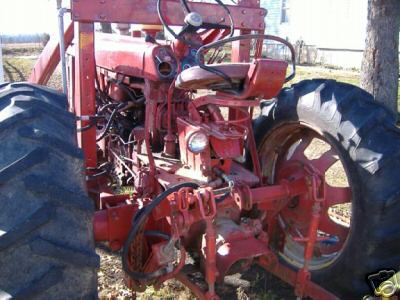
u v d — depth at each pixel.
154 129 2.99
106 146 4.00
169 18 2.85
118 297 2.95
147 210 2.23
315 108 2.72
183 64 2.88
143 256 2.52
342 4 18.61
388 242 2.44
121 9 2.71
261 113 3.21
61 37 2.77
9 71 13.43
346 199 2.72
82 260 1.62
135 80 3.40
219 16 2.99
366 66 7.43
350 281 2.61
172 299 2.93
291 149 3.20
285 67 2.23
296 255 3.02
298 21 20.42
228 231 2.42
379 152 2.42
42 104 1.90
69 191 1.65
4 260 1.53
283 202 2.71
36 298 1.55
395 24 7.16
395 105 7.43
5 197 1.57
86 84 2.74
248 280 3.18
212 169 2.53
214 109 2.57
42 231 1.57
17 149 1.66
